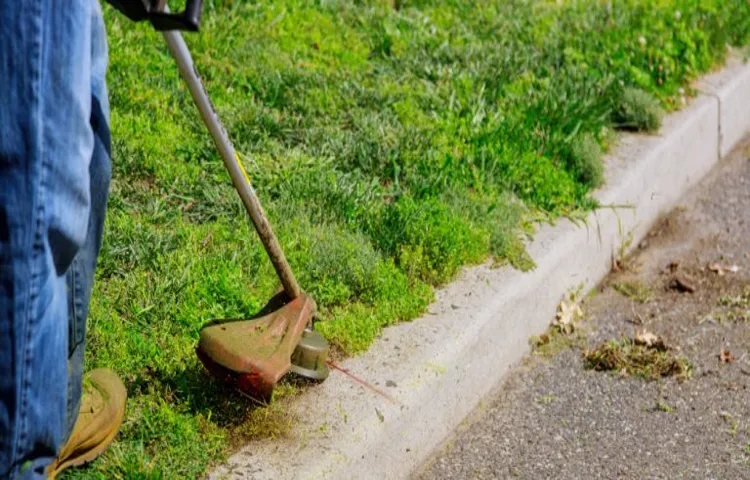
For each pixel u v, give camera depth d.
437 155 3.51
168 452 2.49
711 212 3.96
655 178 3.83
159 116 3.49
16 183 1.97
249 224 3.15
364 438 2.62
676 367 3.17
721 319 3.40
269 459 2.52
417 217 3.20
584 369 3.17
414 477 2.78
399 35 4.09
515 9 4.44
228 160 2.42
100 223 2.24
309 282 2.98
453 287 3.11
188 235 3.07
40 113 1.97
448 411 2.89
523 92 3.90
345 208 3.24
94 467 2.45
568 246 3.36
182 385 2.64
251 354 2.53
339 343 2.85
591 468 2.82
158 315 2.83
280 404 2.65
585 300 3.48
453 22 4.28
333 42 4.02
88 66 2.03
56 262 2.03
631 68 4.11
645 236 3.81
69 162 2.00
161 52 3.75
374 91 3.75
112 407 2.44
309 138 3.52
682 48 4.32
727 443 2.92
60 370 2.04
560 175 3.54
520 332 3.17
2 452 2.01
